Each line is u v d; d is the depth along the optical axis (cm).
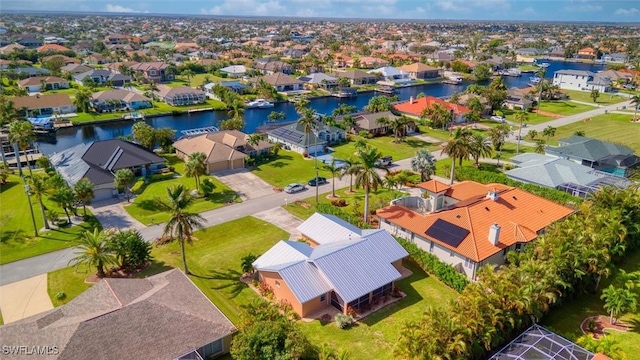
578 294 5266
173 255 6238
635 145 11738
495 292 4334
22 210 7506
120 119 14225
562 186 8138
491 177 8825
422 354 3688
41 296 5278
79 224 7075
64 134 13125
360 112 14750
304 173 9681
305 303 4878
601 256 5084
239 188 8750
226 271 5859
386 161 10181
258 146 10694
